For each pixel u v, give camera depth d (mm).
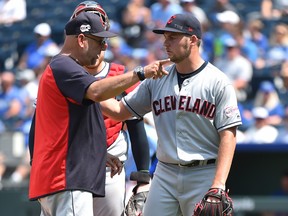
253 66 49000
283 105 45938
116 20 57750
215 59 48531
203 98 19672
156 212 20422
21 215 32812
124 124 22234
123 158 22156
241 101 46469
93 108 19516
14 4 61375
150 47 50625
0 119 50406
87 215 19000
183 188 20031
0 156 41594
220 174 19234
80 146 19109
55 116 19109
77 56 19438
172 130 20047
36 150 19469
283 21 53219
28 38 60344
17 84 51188
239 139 38406
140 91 20562
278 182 32750
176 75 20141
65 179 18906
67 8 61219
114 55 47938
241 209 30844
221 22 50000
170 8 50969
